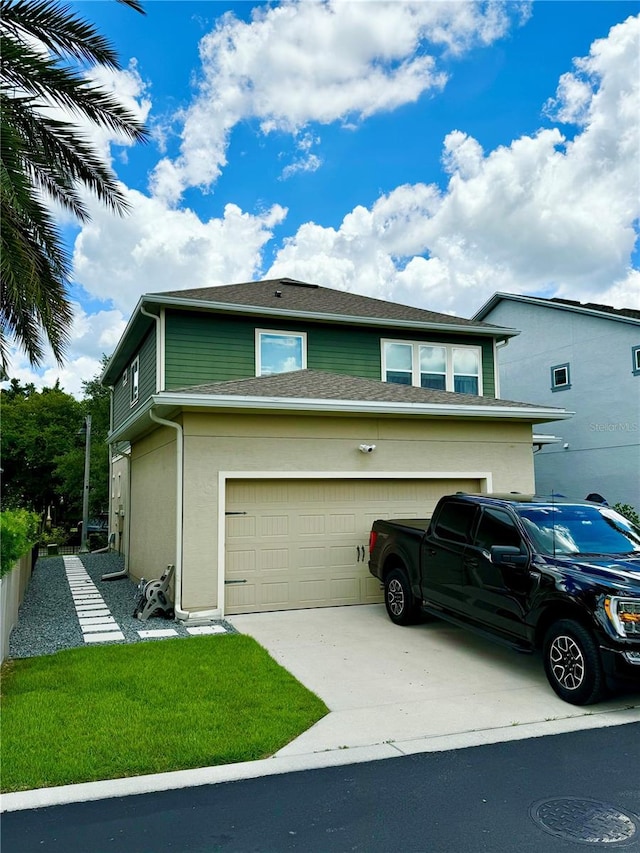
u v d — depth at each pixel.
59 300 10.76
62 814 3.54
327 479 9.88
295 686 5.78
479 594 6.79
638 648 5.10
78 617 9.22
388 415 10.14
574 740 4.71
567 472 19.06
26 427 37.78
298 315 14.34
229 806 3.64
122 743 4.43
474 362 16.47
